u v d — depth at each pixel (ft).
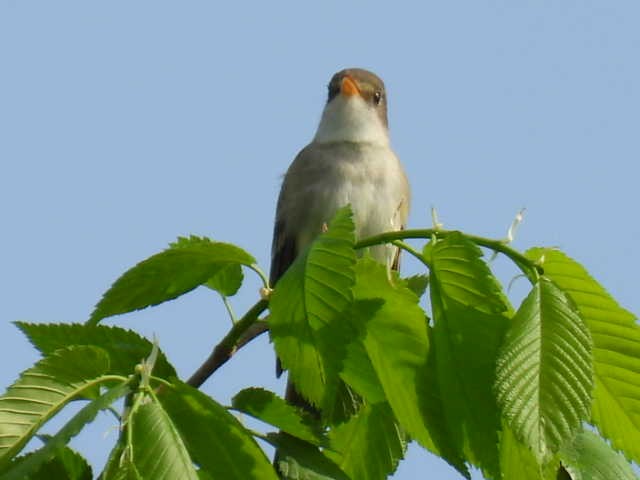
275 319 16.01
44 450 12.96
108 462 12.92
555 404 14.10
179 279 18.37
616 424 16.02
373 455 18.37
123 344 17.08
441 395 16.30
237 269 19.38
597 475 15.80
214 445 14.82
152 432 13.00
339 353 15.75
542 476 14.60
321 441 16.62
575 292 15.89
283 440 16.96
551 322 14.57
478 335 15.90
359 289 16.60
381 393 17.46
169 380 14.61
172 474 12.80
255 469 14.87
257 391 16.51
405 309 16.53
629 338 15.72
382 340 16.81
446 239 16.05
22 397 14.10
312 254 15.85
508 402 14.08
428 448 16.99
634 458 16.03
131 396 13.96
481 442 16.06
